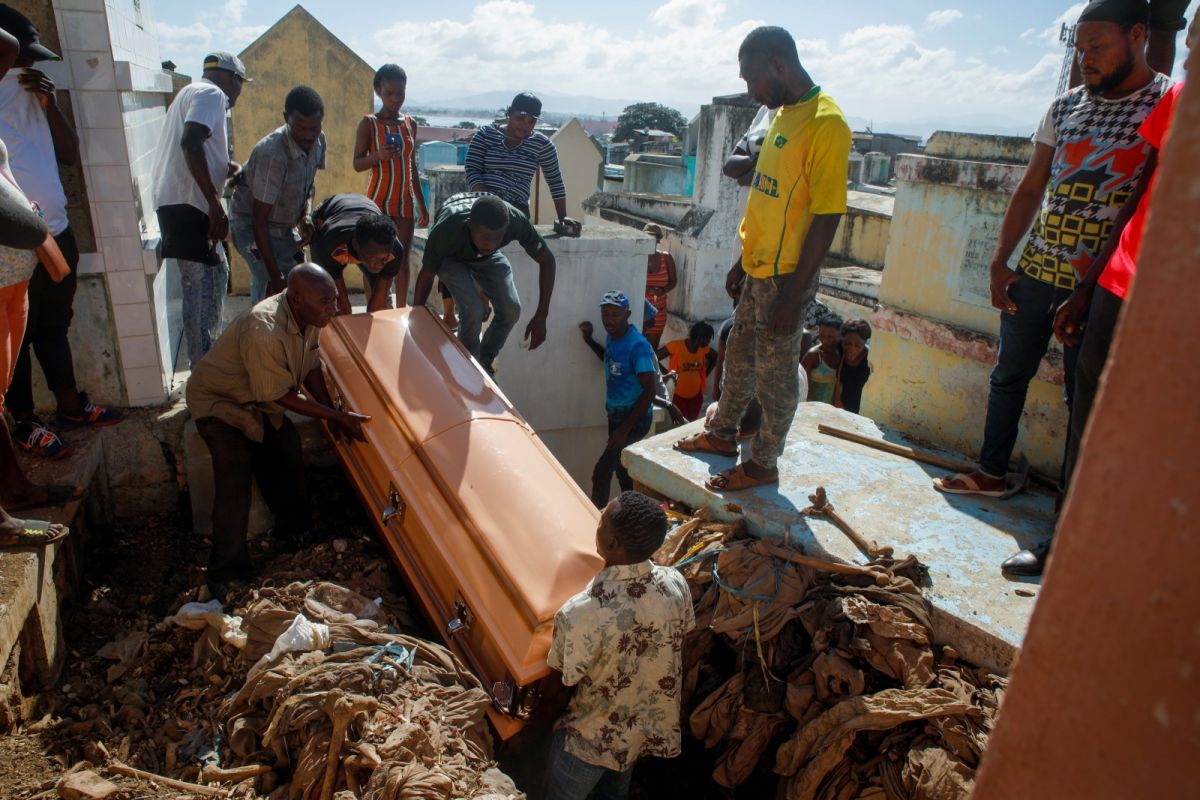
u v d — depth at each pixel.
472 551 3.52
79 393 4.70
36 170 3.92
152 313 4.86
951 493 4.30
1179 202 0.73
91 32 4.33
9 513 3.81
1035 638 0.89
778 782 3.59
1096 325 3.08
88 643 3.96
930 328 4.93
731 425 4.50
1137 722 0.79
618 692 3.13
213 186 4.80
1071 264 3.55
